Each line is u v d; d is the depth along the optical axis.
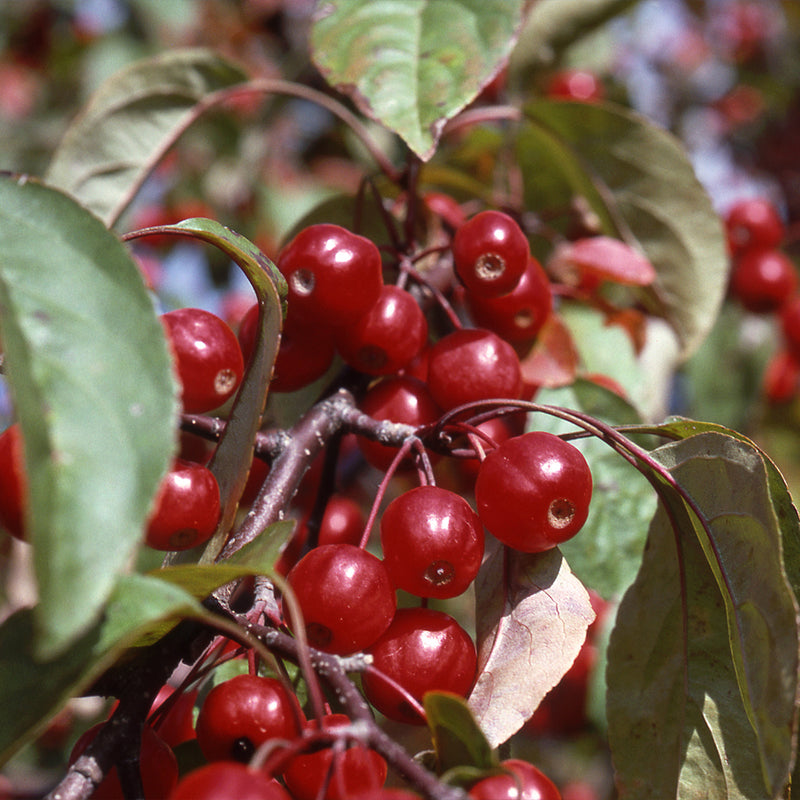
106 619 0.21
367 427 0.25
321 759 0.22
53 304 0.21
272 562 0.22
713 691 0.24
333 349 0.26
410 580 0.24
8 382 0.21
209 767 0.21
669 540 0.25
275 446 0.25
